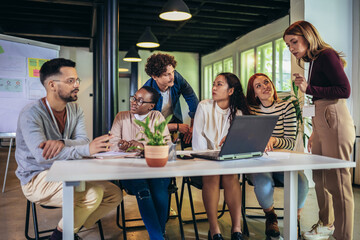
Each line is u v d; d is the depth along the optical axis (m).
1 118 4.00
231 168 1.50
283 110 2.55
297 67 4.27
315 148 2.35
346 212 2.13
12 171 5.50
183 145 3.14
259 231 2.63
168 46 10.34
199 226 2.75
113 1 4.58
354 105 4.27
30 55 4.20
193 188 4.24
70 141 2.04
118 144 2.23
